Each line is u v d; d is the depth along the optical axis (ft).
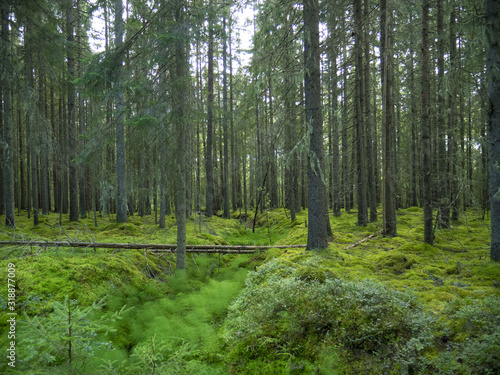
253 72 27.89
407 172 62.39
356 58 39.58
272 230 51.42
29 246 21.83
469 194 24.93
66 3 40.93
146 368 9.73
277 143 30.60
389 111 33.24
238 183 93.40
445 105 34.53
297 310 13.97
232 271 24.99
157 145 21.90
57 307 8.39
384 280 18.44
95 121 22.35
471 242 29.07
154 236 34.53
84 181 54.49
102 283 17.92
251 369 12.21
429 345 11.03
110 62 21.30
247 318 14.71
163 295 19.57
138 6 22.36
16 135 66.64
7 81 37.22
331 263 21.20
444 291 15.76
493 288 15.42
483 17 18.17
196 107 22.34
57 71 42.93
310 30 24.86
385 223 33.40
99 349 12.08
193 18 21.34
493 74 17.48
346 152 46.75
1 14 36.63
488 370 9.04
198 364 11.38
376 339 11.91
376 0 42.04
